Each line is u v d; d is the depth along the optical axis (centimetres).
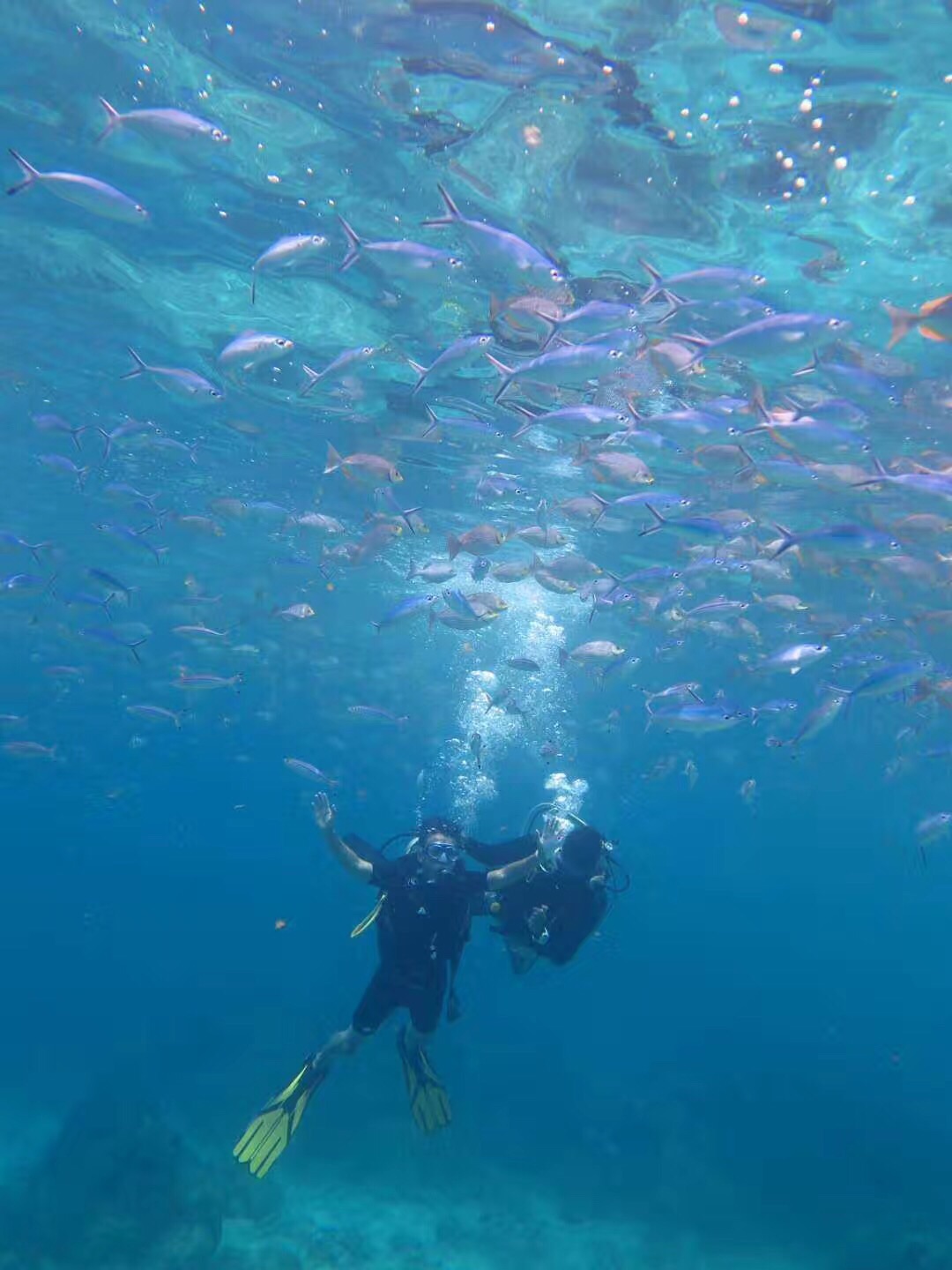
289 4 791
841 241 1022
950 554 1933
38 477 2519
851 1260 1366
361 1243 1302
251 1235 1297
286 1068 1858
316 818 711
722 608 1438
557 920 733
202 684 1706
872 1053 2864
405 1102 1717
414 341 1420
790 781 7956
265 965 3409
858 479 1188
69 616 3600
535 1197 1551
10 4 831
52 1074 2195
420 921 693
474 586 3198
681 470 1842
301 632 3494
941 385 1334
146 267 1317
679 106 850
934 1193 1672
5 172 1102
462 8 768
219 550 3212
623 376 1330
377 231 1138
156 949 4522
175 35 845
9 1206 1292
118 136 988
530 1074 2119
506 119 902
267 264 775
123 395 1856
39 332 1592
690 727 1235
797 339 764
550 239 1094
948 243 997
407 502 2411
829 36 748
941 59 754
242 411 1853
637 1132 1822
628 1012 2917
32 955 5556
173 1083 1925
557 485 2067
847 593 2484
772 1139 1867
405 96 886
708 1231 1466
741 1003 3622
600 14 757
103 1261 1111
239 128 967
